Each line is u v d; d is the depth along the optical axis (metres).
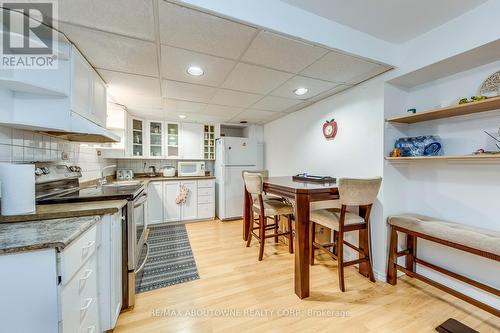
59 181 1.72
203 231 3.38
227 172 3.97
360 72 1.97
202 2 1.16
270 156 4.15
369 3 1.39
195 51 1.59
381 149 2.00
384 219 1.98
